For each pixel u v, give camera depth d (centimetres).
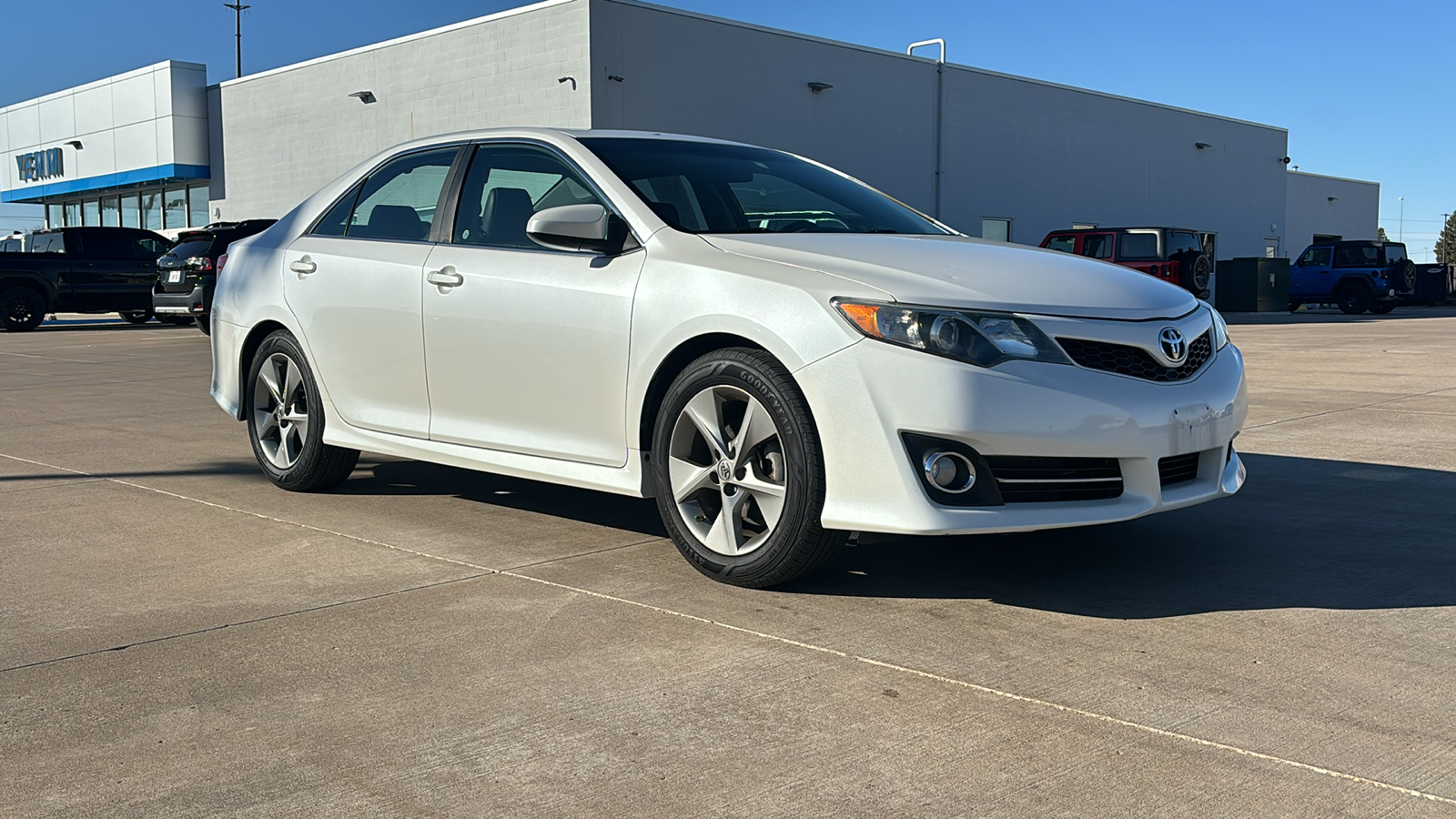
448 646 313
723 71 2141
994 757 244
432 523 457
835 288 342
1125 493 349
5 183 3591
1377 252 2564
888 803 224
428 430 454
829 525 339
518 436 422
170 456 617
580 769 240
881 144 2425
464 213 454
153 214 3188
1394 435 677
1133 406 341
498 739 254
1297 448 632
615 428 391
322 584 372
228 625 332
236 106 2825
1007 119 2689
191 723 263
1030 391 329
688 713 268
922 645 313
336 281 484
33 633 326
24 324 1897
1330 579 376
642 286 381
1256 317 2472
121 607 350
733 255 369
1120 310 353
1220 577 379
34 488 530
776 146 2234
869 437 332
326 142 2558
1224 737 253
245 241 554
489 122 2158
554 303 404
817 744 251
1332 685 283
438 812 221
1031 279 358
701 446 378
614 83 1997
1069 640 317
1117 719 263
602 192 412
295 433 519
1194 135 3203
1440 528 446
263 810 222
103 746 252
